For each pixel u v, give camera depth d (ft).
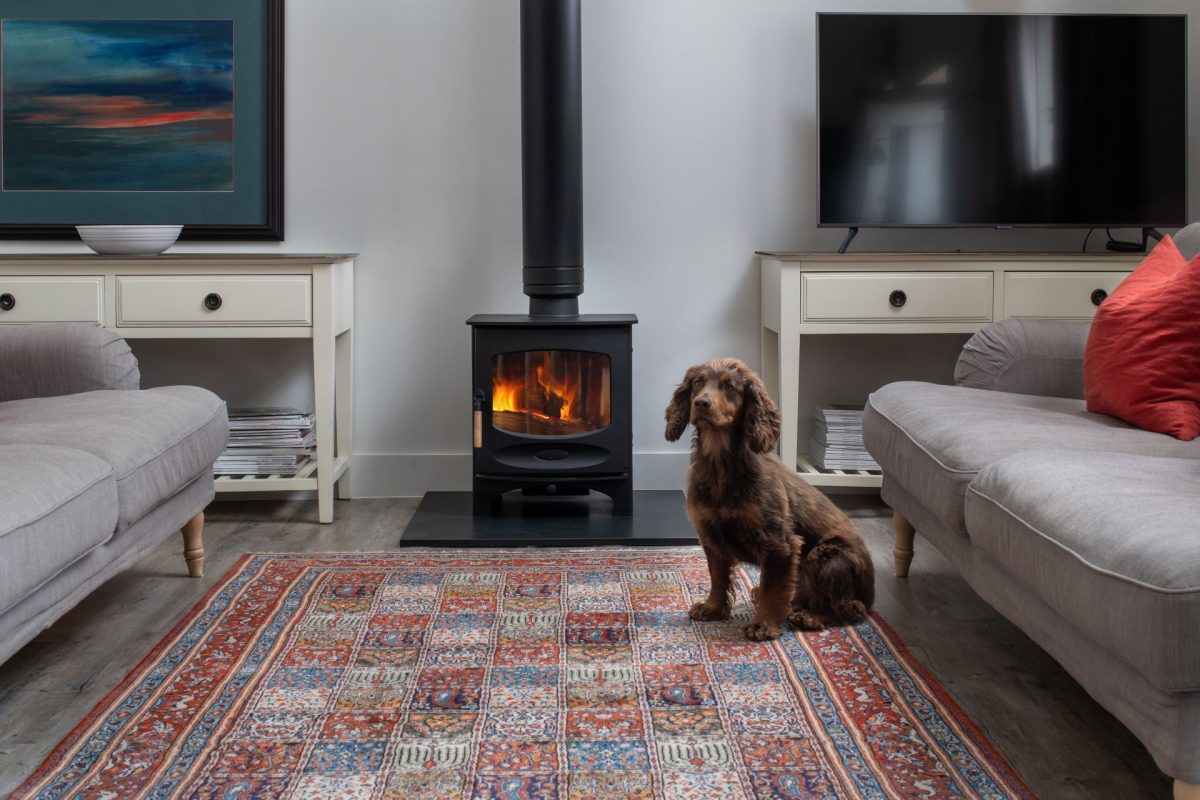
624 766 5.69
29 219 11.80
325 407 10.82
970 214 11.48
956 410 7.93
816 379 12.37
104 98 11.72
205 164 11.80
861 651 7.30
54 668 7.18
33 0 11.62
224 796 5.37
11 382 9.00
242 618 7.98
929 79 11.30
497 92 11.89
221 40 11.71
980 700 6.66
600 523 10.61
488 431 10.67
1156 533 4.82
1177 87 11.44
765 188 12.14
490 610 8.16
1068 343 9.12
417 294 12.10
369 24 11.80
